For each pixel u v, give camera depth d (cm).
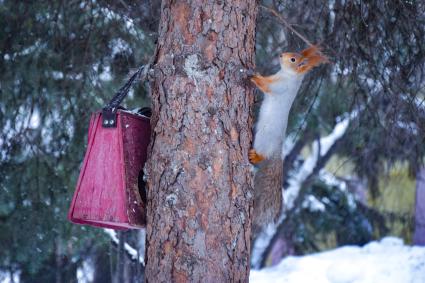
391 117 955
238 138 635
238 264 623
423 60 884
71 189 1120
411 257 1299
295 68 704
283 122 691
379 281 1223
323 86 1239
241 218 627
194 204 612
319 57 733
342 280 1270
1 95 1049
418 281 1202
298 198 1886
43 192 1123
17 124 1116
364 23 836
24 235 1127
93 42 1003
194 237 609
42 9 1002
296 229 1966
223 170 621
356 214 1973
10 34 1009
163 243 616
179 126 621
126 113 662
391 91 909
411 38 900
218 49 632
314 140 1909
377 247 1518
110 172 653
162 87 632
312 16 973
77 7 1003
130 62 1009
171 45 638
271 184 688
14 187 1111
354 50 885
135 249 1304
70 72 1027
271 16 959
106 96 1038
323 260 1441
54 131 1091
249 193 639
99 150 661
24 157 1121
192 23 633
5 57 1027
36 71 1031
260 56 1194
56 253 1195
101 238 1191
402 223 1906
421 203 1875
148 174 636
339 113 1305
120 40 1003
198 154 617
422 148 1066
